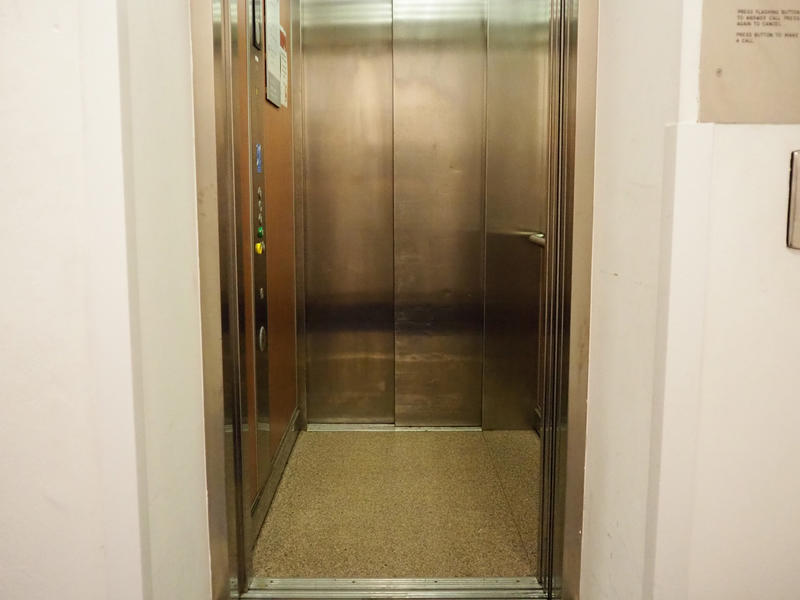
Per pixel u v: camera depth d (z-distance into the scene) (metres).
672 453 1.24
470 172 2.95
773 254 1.22
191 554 1.56
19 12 1.17
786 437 1.27
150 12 1.29
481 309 3.05
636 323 1.33
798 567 1.31
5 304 1.25
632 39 1.34
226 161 1.59
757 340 1.24
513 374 2.42
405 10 2.85
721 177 1.19
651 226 1.26
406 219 2.98
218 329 1.59
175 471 1.45
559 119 1.65
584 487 1.66
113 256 1.21
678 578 1.28
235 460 1.74
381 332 3.11
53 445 1.29
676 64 1.16
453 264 3.01
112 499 1.27
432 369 3.10
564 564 1.69
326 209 3.02
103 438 1.25
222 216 1.60
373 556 2.01
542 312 1.98
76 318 1.25
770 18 1.16
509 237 2.50
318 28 2.90
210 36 1.49
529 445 2.17
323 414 3.15
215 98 1.52
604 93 1.49
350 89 2.94
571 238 1.58
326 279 3.07
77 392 1.27
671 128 1.18
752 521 1.29
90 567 1.32
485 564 1.96
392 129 2.96
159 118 1.34
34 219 1.22
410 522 2.23
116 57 1.16
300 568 1.94
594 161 1.55
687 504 1.26
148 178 1.29
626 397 1.39
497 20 2.62
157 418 1.35
